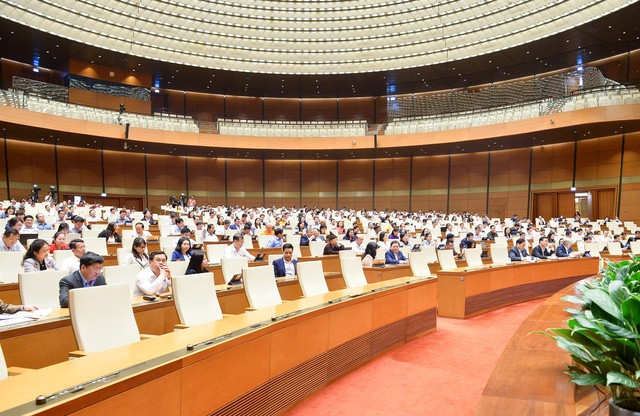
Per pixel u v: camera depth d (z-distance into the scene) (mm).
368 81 25906
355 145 24328
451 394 3979
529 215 24422
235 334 3125
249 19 20844
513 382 2072
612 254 11867
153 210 26344
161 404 2391
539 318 3588
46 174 23172
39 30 18641
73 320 3076
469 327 6668
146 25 20203
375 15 20219
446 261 8508
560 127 18938
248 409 3131
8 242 6246
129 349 2730
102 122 21016
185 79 25750
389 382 4305
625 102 17703
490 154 25844
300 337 3801
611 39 19688
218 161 28062
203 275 4242
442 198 27094
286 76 24922
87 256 4043
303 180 28844
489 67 23422
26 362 3334
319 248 10516
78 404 1928
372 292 5078
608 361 1447
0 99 17766
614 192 21391
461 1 18797
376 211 25953
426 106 26859
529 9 18172
